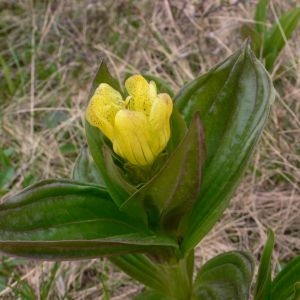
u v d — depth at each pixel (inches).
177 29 19.4
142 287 13.9
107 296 12.9
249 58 9.5
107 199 9.4
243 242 14.5
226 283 9.7
